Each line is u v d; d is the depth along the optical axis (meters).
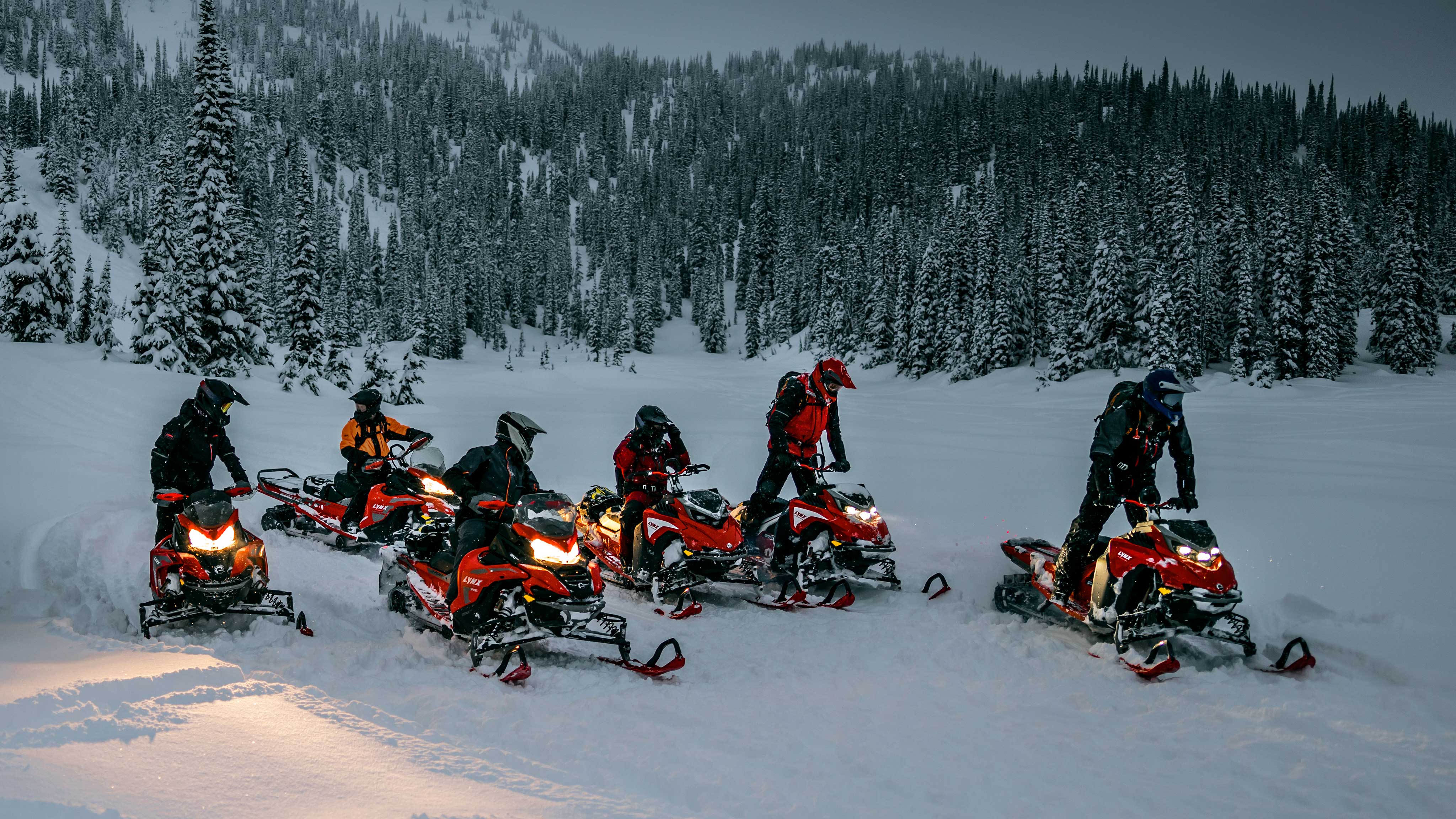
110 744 3.44
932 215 116.31
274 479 10.62
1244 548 8.88
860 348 85.88
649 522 7.49
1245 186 125.19
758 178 196.38
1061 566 6.49
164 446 7.02
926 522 10.81
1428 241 59.34
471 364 109.00
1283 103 183.25
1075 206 73.44
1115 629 5.87
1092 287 57.62
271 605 6.34
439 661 5.69
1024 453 19.84
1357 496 12.41
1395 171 121.62
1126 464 6.40
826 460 8.35
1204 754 4.18
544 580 5.47
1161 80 196.50
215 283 38.88
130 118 166.00
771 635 6.55
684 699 4.94
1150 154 125.50
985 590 7.74
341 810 3.08
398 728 4.12
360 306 105.25
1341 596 6.98
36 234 40.06
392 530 8.77
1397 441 23.48
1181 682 5.25
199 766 3.35
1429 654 5.38
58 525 9.25
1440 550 8.38
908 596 7.59
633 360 102.81
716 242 167.25
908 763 4.04
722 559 7.29
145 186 124.38
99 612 6.59
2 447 14.96
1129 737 4.43
